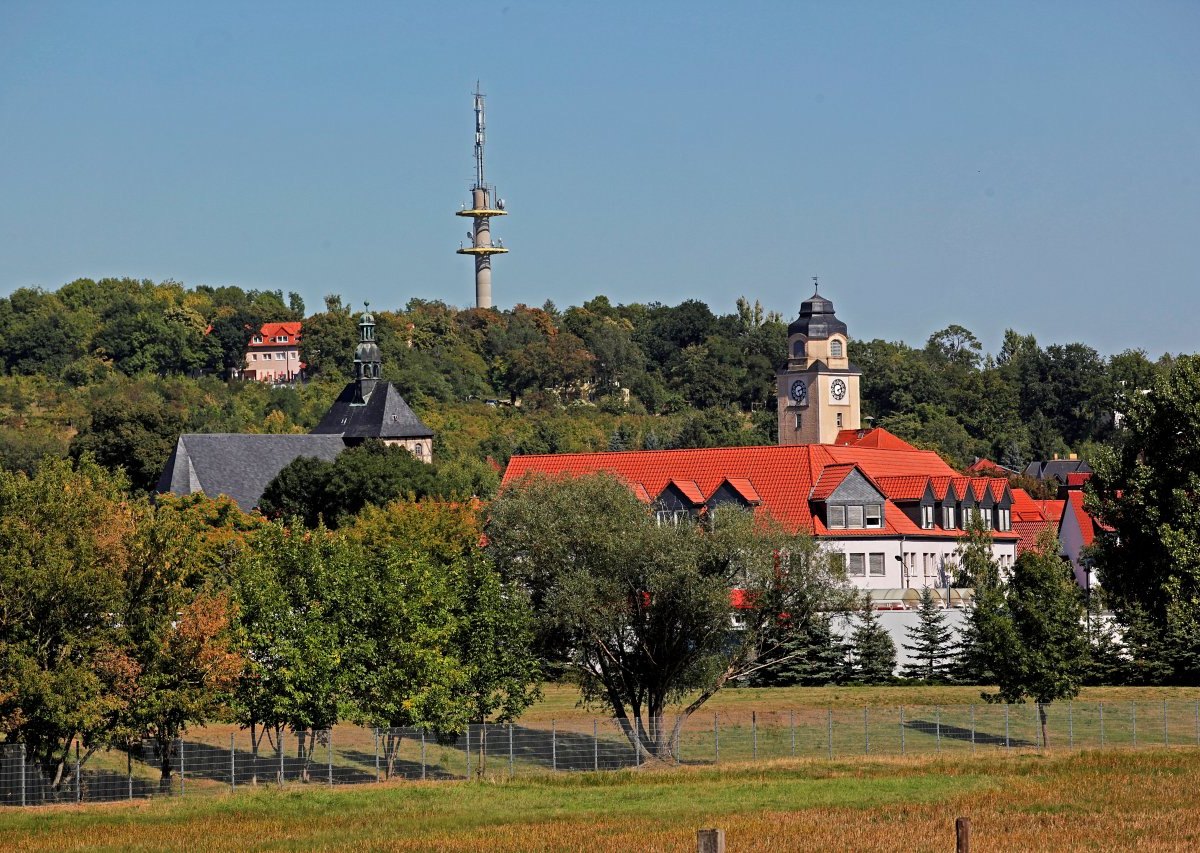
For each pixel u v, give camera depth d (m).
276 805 101.75
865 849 84.50
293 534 128.38
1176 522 133.25
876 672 174.00
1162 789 105.00
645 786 109.88
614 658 133.50
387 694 117.31
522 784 110.75
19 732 109.19
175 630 112.88
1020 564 141.75
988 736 139.12
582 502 134.50
